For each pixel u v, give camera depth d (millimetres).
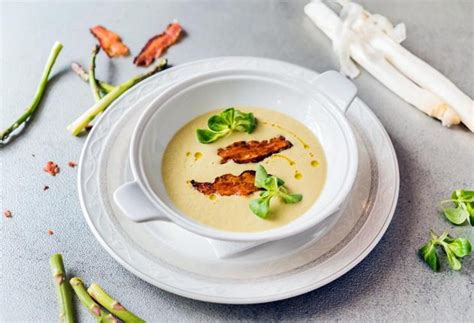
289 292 506
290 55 764
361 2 833
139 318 525
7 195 614
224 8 833
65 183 625
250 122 604
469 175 633
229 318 532
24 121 681
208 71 631
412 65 700
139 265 519
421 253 568
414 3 835
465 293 547
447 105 676
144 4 837
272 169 580
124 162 586
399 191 618
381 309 537
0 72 740
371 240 539
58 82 726
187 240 536
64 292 536
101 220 545
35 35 790
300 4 838
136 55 761
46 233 584
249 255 527
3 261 564
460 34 787
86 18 814
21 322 526
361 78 730
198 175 575
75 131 662
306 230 531
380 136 616
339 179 549
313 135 608
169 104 599
